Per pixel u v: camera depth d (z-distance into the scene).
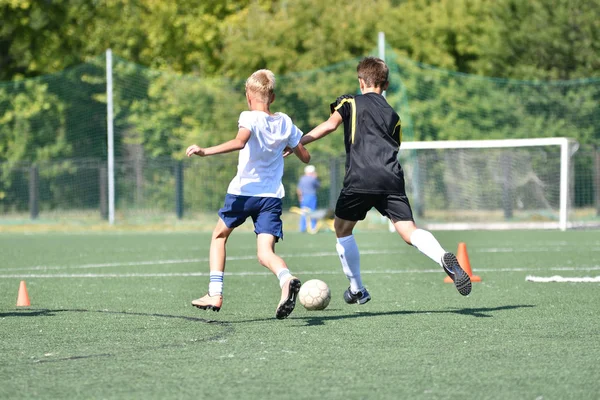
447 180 88.00
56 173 89.88
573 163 83.62
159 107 92.38
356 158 19.59
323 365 14.23
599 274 31.47
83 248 49.59
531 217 85.75
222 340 16.83
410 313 20.83
